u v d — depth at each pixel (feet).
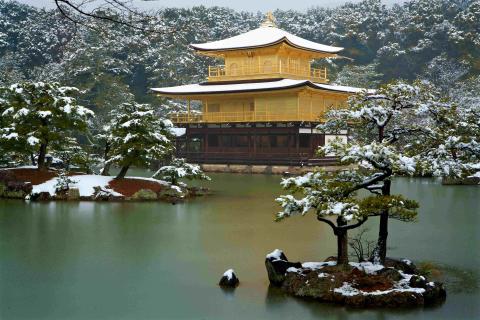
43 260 64.75
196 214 98.94
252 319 46.09
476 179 155.22
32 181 121.19
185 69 329.11
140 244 73.41
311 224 88.69
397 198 52.54
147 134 123.44
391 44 372.58
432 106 58.23
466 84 266.77
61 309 48.73
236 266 62.49
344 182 54.44
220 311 48.06
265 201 118.52
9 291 53.52
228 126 221.46
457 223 89.51
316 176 55.26
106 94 281.33
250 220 92.73
